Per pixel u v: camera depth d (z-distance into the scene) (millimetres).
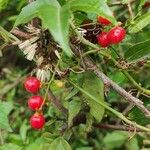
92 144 424
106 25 235
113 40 224
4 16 382
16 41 240
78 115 279
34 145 287
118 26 225
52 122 285
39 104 242
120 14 320
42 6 202
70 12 194
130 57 253
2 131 338
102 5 200
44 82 241
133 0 281
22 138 336
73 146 418
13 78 439
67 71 244
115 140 426
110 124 320
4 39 249
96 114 252
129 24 246
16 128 397
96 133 421
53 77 238
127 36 293
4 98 408
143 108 232
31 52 230
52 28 188
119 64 248
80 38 230
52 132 284
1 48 246
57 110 292
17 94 423
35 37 229
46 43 229
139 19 245
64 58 244
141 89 255
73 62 245
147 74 374
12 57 459
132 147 424
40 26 236
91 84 251
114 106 338
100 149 425
